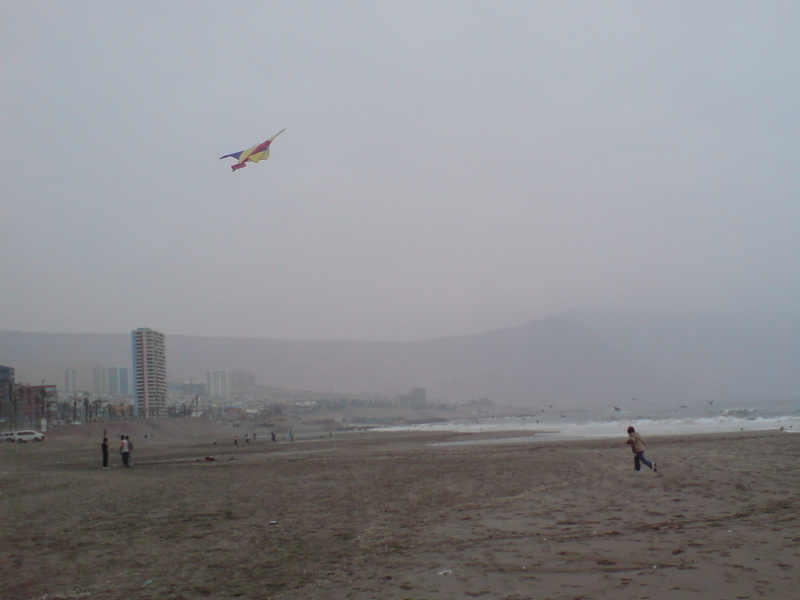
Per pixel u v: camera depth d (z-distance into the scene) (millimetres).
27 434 104750
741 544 11734
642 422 119062
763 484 20250
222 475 33219
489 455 40375
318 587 10492
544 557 11523
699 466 26609
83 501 23500
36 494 26469
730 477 22406
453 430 136125
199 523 17625
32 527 17875
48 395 195000
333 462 40156
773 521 13945
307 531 15695
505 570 10727
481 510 17781
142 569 12414
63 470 41156
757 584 9086
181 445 99000
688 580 9461
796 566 9984
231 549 13945
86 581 11633
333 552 13148
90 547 14734
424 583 10258
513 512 17109
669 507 16625
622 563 10758
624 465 28750
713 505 16625
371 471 31703
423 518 16906
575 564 10859
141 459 57188
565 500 18875
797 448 34406
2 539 16078
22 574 12320
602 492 20188
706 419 119375
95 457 60656
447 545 13203
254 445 87812
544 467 29594
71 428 139375
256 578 11359
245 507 20484
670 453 34594
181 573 11969
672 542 12219
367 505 19781
